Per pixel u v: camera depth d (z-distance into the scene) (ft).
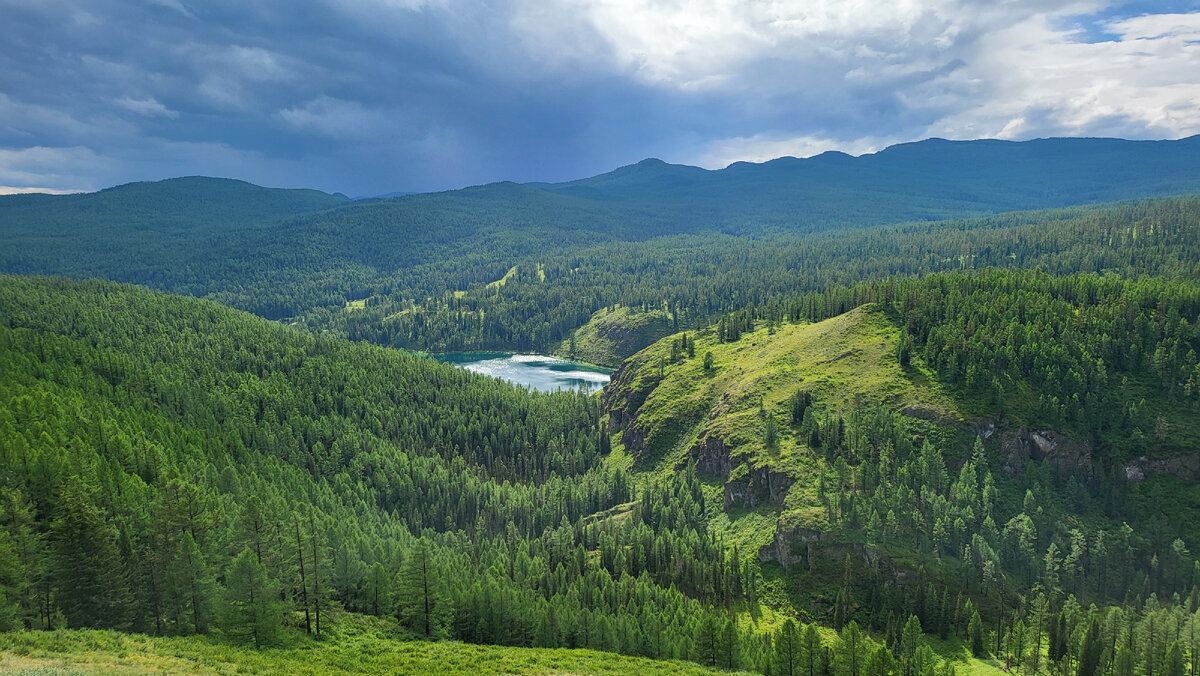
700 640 326.85
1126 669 331.98
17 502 289.74
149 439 534.37
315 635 277.64
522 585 425.69
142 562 272.92
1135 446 530.68
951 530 467.52
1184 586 446.60
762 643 375.04
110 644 217.15
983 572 433.07
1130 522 495.41
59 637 214.90
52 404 501.56
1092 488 527.81
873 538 465.47
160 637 244.42
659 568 474.90
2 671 179.22
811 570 471.62
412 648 283.79
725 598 453.99
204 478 478.59
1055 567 441.27
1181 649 351.05
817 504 514.27
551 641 336.29
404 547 428.97
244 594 250.16
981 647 391.45
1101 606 437.99
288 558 281.74
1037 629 384.68
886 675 293.64
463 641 321.73
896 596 433.07
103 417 529.86
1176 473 516.32
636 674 280.31
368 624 308.81
